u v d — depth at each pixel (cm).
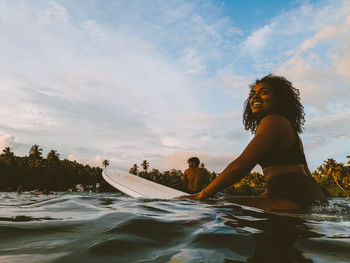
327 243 88
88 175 10988
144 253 74
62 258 66
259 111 241
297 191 186
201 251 77
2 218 112
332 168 6056
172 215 134
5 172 8038
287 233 102
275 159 199
